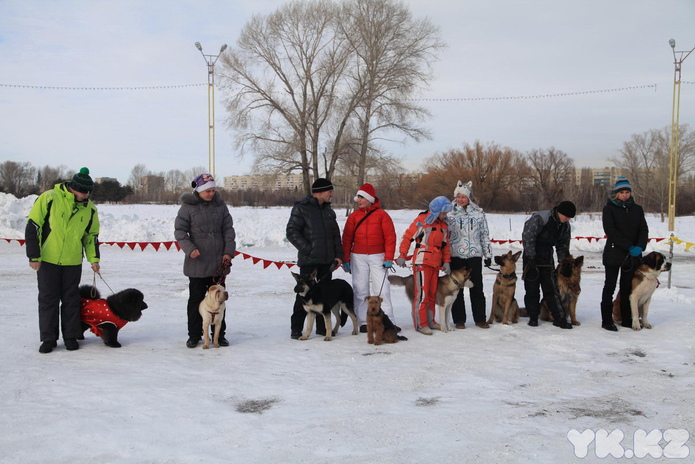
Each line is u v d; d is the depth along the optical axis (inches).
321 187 259.8
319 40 1393.9
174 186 4347.9
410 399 169.8
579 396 173.8
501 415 155.6
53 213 222.7
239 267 553.0
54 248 222.8
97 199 2933.1
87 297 238.5
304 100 1411.2
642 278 267.3
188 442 135.6
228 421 149.4
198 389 177.0
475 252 278.7
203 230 239.1
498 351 232.2
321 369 203.9
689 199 2170.3
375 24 1371.8
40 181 3499.0
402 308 347.6
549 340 249.0
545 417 154.3
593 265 602.5
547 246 282.7
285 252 690.8
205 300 233.3
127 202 3019.2
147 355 222.1
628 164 2352.4
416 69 1425.9
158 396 169.2
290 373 198.1
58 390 173.6
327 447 132.5
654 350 232.8
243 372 198.1
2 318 287.1
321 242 255.9
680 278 497.0
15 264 531.5
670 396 173.5
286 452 129.7
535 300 284.2
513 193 2519.7
